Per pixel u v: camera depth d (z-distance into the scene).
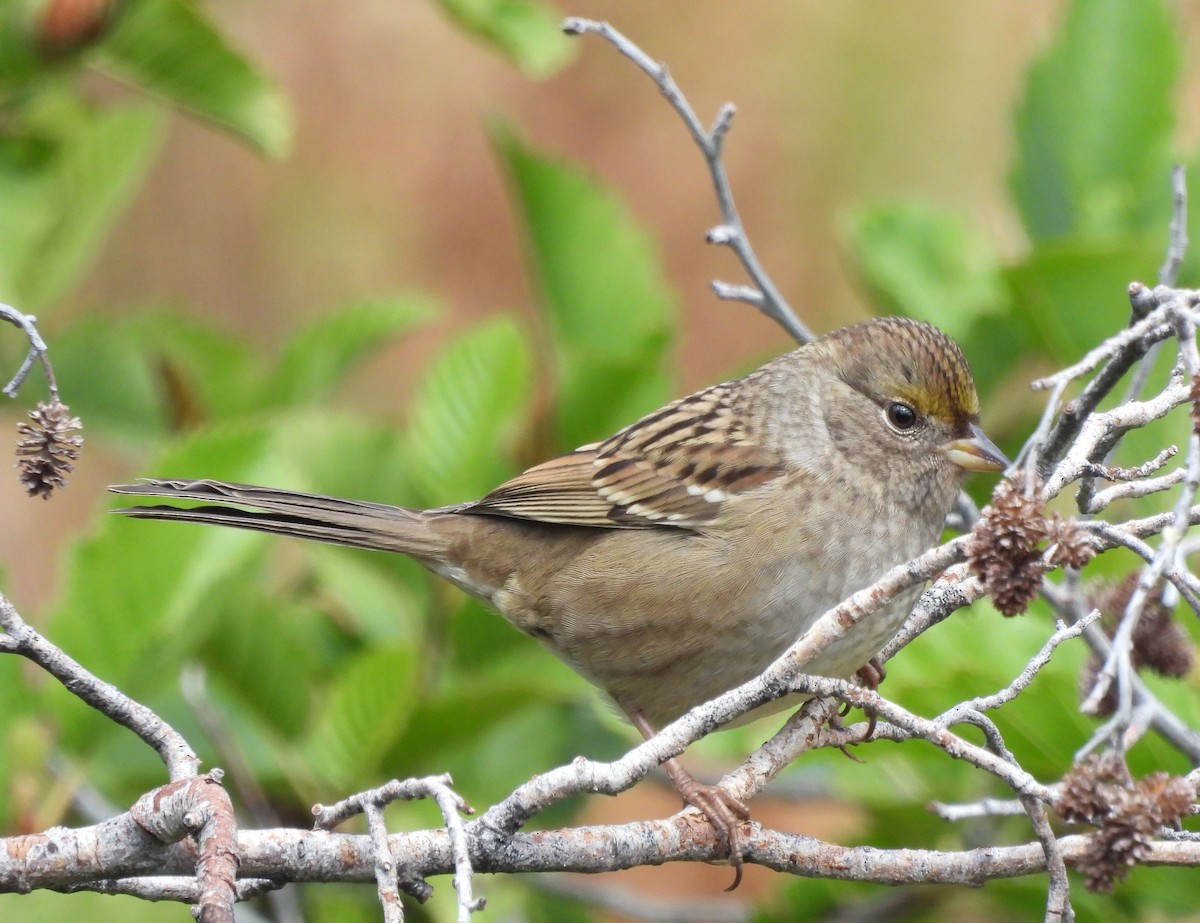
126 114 10.05
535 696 8.50
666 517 8.74
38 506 17.19
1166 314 5.68
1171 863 5.88
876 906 9.87
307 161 19.67
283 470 9.33
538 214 10.66
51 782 8.41
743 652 8.70
